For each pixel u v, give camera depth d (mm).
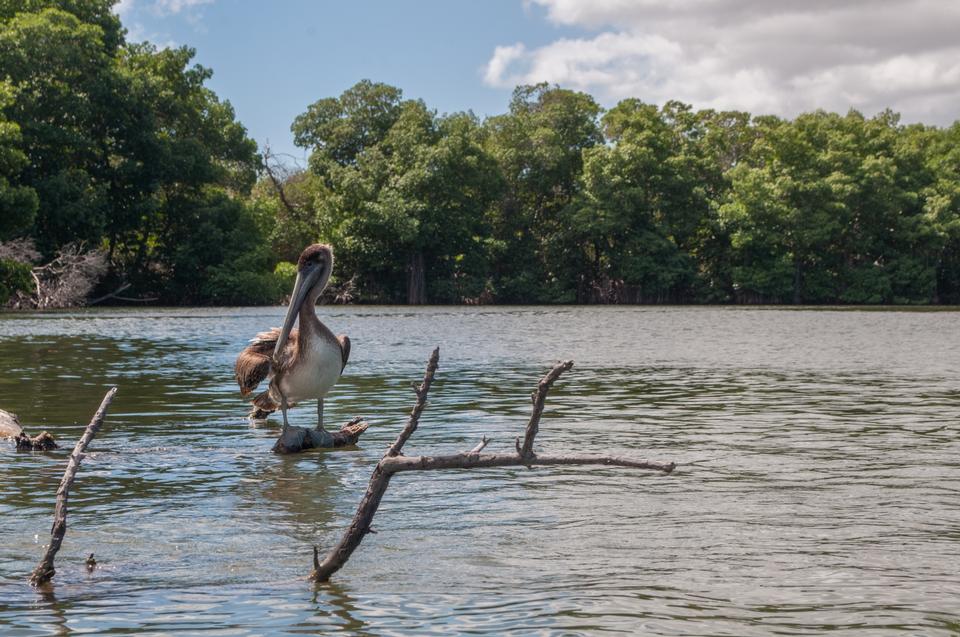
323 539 5930
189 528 6215
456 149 76500
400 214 73438
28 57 57938
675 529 6090
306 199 83000
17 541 5895
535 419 4473
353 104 83438
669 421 11188
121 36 67938
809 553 5504
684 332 33969
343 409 12469
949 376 17125
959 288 88000
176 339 28516
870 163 80812
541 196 85562
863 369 18656
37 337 29250
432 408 12516
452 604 4633
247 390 9781
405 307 69750
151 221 67188
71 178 60156
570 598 4715
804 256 82312
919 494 7129
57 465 8500
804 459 8633
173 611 4559
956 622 4340
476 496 7145
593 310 62375
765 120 88188
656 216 83062
